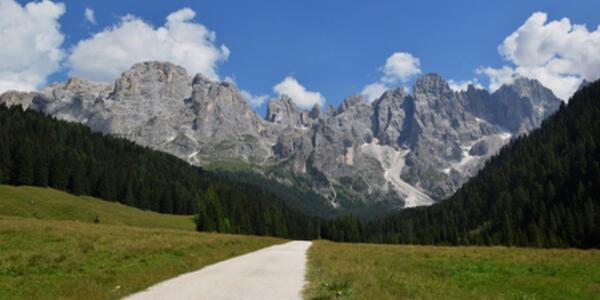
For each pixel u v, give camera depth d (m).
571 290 26.31
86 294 17.86
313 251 50.94
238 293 19.16
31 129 192.62
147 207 165.88
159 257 31.84
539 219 134.12
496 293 24.58
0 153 133.50
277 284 22.09
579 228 114.12
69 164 152.00
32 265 24.05
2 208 95.06
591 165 143.62
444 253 50.19
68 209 109.94
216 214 136.88
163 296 18.22
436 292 21.64
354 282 21.48
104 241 37.91
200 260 34.12
